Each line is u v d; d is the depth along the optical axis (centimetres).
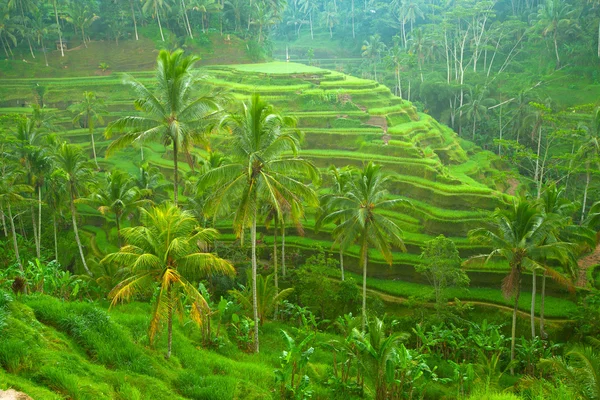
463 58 10906
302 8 15725
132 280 2000
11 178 4291
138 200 4294
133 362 1925
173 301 2020
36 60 9531
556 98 8019
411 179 5362
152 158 7012
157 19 10756
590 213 4006
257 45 10456
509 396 2038
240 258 4622
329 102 7006
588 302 3581
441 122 9238
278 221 4184
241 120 2505
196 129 3053
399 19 12469
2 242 4953
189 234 2144
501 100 8844
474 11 9556
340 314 3962
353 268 4578
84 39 10188
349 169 4334
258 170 2494
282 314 3928
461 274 3588
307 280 3881
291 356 2162
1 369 1439
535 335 3575
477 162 6975
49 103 8300
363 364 2305
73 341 1902
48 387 1459
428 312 3747
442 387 2916
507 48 10575
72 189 4403
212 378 2016
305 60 13625
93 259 4288
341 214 3381
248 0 11225
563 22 8750
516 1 11231
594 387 1630
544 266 3066
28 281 2755
